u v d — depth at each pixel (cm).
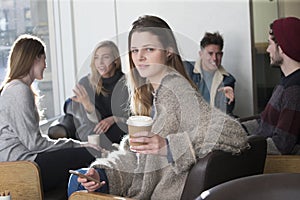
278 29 286
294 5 450
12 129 309
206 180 202
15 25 428
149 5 459
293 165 249
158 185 216
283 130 270
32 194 273
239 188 137
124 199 201
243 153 215
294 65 280
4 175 273
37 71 326
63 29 476
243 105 444
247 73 441
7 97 309
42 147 314
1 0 412
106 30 471
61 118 368
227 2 443
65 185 311
